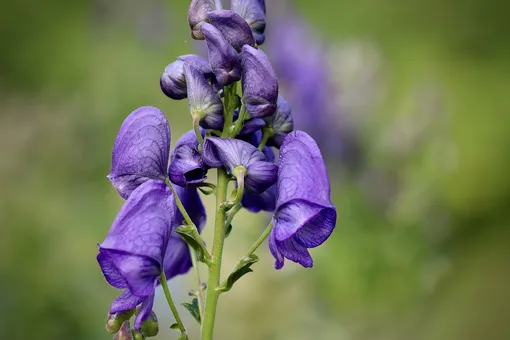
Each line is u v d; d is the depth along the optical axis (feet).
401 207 35.70
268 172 10.69
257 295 30.86
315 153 10.42
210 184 11.31
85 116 44.93
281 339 30.45
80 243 35.09
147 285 10.24
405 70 60.44
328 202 10.21
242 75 10.83
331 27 65.41
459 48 63.62
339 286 33.09
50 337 29.40
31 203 37.50
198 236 11.08
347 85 36.01
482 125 51.62
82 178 41.81
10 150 43.75
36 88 57.16
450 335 32.96
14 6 64.49
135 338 11.41
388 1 66.69
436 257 35.83
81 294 30.91
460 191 43.88
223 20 10.78
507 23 65.36
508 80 59.06
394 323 33.12
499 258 38.70
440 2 66.18
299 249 10.70
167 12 52.06
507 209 42.68
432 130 36.22
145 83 49.03
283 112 11.80
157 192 10.55
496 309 34.35
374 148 36.27
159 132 11.21
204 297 12.04
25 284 30.91
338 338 31.17
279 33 36.22
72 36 61.87
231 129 11.27
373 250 34.17
